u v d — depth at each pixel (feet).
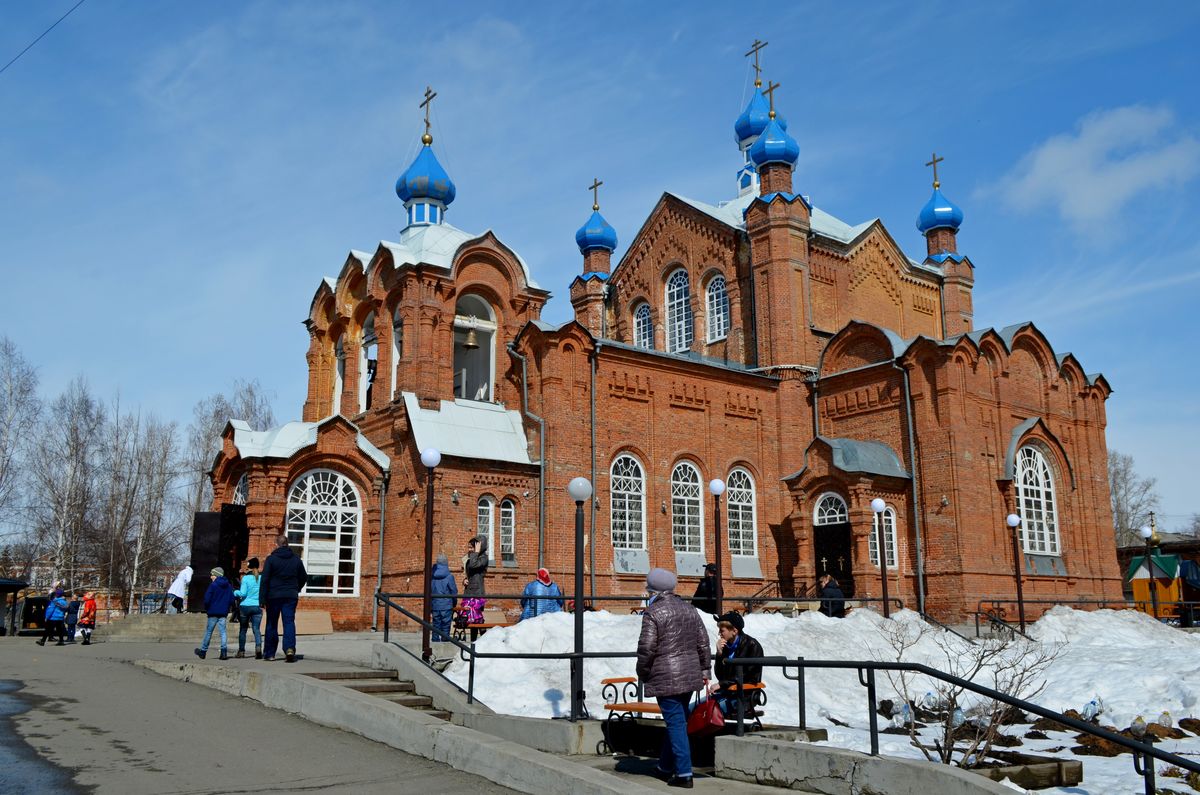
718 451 122.31
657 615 36.17
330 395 126.62
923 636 73.72
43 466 181.57
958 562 110.93
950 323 153.07
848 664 34.88
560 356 110.01
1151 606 145.07
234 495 106.73
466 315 121.70
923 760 35.63
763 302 131.03
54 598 94.94
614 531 112.06
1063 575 124.77
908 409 117.70
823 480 116.88
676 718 35.68
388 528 106.32
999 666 51.85
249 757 39.06
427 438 102.99
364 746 42.19
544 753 37.32
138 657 70.03
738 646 41.86
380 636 90.79
